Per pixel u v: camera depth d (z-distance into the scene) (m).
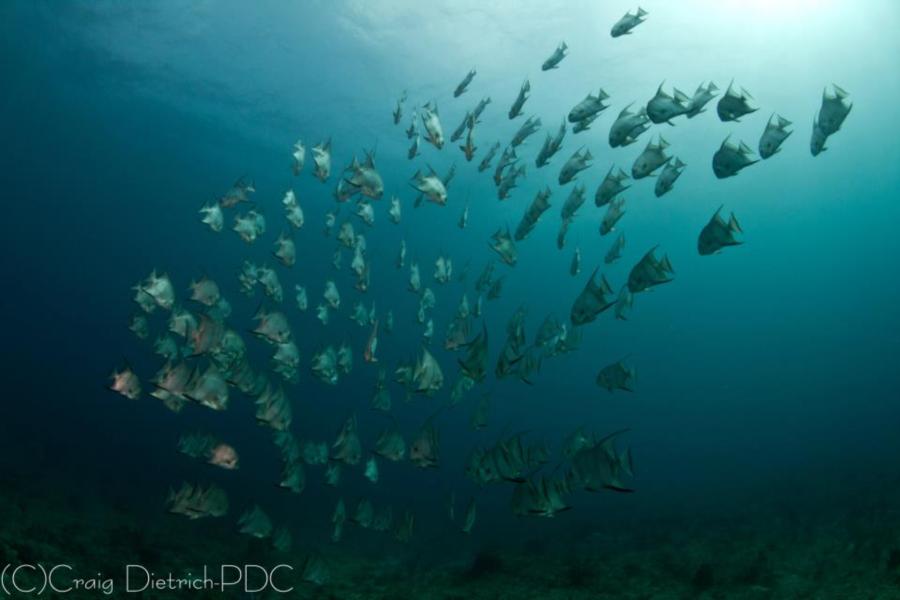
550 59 7.47
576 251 8.64
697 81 27.14
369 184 7.63
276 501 22.52
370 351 8.61
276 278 9.38
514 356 5.90
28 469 19.31
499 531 19.94
